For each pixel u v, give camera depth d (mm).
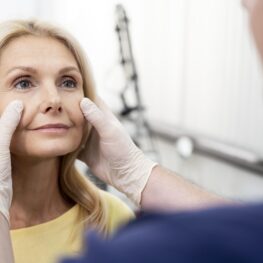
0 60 859
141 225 386
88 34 2633
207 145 2328
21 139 850
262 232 353
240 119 2158
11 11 2557
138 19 2568
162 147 2648
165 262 347
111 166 965
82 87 918
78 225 947
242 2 452
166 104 2578
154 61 2580
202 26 2301
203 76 2330
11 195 863
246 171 2160
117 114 2420
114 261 359
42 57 856
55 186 946
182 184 929
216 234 352
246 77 2104
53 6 2613
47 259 894
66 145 856
